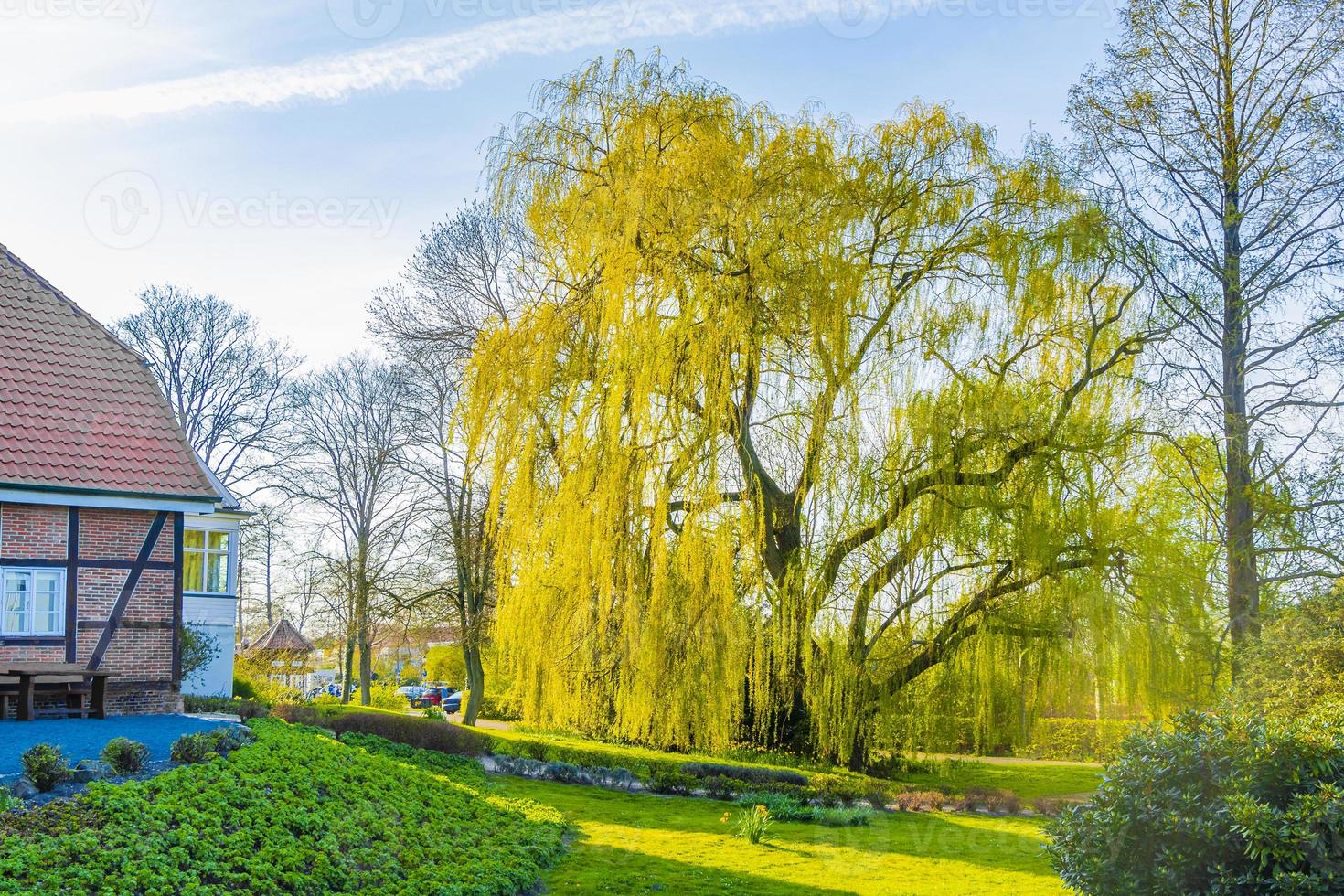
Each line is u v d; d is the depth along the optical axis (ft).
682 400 55.57
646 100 58.75
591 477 55.98
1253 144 66.44
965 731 56.85
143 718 51.29
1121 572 55.83
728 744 58.49
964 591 56.90
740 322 54.90
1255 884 22.61
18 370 54.70
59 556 52.42
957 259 59.41
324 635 117.60
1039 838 44.50
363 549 106.93
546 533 57.57
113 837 26.55
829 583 56.80
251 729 44.57
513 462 60.13
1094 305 58.65
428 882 32.07
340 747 47.52
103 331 59.62
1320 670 42.19
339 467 117.50
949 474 55.47
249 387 122.62
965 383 56.85
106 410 56.03
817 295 55.83
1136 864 24.72
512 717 100.37
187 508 56.18
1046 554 55.11
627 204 56.24
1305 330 63.93
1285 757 23.84
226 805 31.53
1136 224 67.10
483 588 96.78
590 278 60.13
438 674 144.05
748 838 45.09
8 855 24.38
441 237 99.35
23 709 48.01
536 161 60.54
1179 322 63.77
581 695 58.85
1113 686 55.01
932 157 59.77
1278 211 65.46
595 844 43.29
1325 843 22.04
